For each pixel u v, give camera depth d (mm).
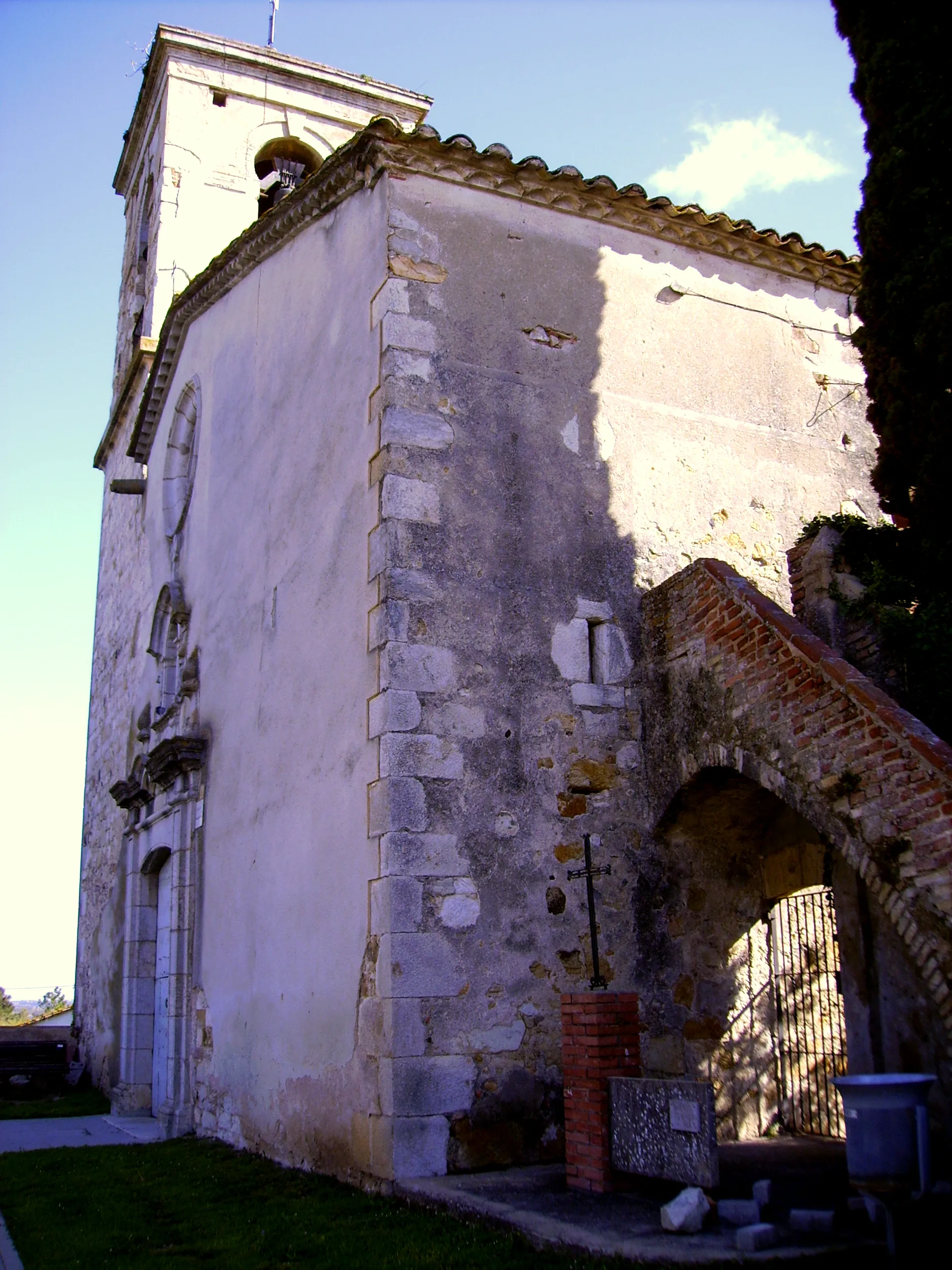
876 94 7707
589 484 8766
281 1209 6754
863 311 7902
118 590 18406
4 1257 6168
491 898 7434
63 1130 11406
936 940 5754
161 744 11508
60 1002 47969
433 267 8516
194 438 14102
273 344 10789
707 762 7688
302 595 9172
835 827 6484
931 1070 6605
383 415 8062
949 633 7156
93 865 18109
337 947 7727
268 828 9266
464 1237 5609
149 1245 6285
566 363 8945
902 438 7578
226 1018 9766
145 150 20188
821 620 8102
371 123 8508
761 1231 4969
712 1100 5594
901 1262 4793
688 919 8227
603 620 8516
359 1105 7164
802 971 8523
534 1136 7125
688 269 9898
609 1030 6438
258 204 19031
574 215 9344
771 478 9805
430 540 7906
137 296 19406
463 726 7660
